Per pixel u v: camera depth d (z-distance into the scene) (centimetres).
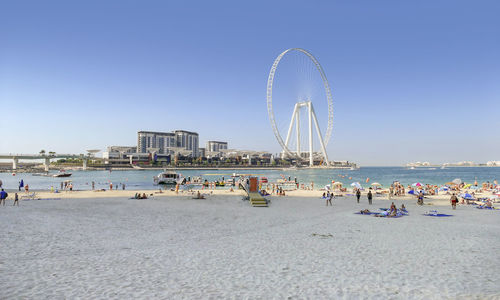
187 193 5166
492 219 2442
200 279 1057
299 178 13012
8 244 1570
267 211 2977
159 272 1132
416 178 12812
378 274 1103
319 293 930
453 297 895
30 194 4825
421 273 1112
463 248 1476
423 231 1930
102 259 1305
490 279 1041
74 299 885
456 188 5575
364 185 8275
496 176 15100
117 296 908
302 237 1759
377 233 1872
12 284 1006
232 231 1948
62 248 1493
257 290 955
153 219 2445
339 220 2414
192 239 1708
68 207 3228
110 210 3000
